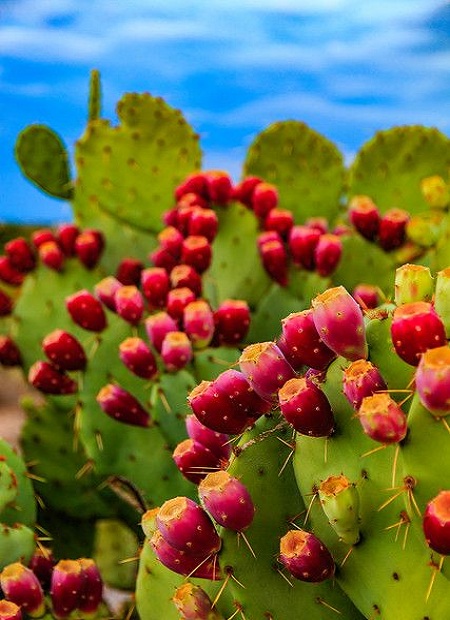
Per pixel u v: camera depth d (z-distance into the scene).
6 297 2.14
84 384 1.73
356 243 1.92
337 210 2.48
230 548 1.09
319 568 1.04
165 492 1.68
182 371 1.62
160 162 2.30
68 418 2.04
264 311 1.89
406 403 1.02
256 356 1.06
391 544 1.02
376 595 1.04
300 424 1.03
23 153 2.35
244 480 1.10
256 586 1.10
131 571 2.09
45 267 2.08
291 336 1.05
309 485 1.07
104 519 2.05
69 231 2.10
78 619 1.32
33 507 1.49
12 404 4.03
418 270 1.04
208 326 1.61
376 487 1.03
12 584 1.27
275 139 2.42
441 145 2.36
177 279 1.74
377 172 2.37
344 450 1.04
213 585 1.15
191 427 1.20
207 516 1.06
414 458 0.96
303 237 1.86
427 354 0.93
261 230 2.01
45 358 2.08
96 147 2.27
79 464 2.04
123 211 2.28
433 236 1.88
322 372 1.06
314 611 1.10
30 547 1.37
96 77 2.41
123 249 2.18
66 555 2.08
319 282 1.86
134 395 1.74
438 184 1.99
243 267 1.99
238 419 1.12
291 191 2.45
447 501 0.93
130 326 1.74
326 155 2.44
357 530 1.02
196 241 1.81
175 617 1.20
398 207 2.39
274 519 1.10
